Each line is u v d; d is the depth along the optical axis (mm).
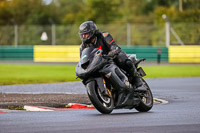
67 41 130125
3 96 42719
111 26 126750
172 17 158750
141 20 178375
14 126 24609
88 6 195875
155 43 126312
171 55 121438
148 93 33281
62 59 126000
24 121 26641
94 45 30797
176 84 61188
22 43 132875
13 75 79500
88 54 29422
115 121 26547
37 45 131750
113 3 197250
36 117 28594
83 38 30375
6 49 132500
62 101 38562
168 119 27375
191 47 120500
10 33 133750
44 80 68562
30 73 84438
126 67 31812
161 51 121562
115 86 30219
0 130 23250
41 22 199250
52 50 127375
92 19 189125
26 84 60375
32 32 132250
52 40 131000
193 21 149000
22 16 199750
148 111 32500
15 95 43812
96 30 30594
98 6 194500
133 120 26984
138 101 31688
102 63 29344
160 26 127375
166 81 66625
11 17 198750
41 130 23234
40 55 128500
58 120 27062
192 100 41062
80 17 189000
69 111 32500
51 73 84375
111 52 30125
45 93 46125
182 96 45125
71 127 24219
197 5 170375
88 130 23172
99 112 31734
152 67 102750
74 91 50594
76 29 130250
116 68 30641
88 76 29453
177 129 23422
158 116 28984
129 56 33688
